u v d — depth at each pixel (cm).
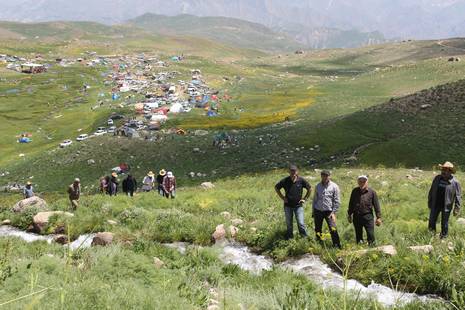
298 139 7619
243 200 2278
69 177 7438
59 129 13588
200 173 6738
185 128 11206
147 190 2783
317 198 1255
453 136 5569
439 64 17712
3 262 806
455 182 1284
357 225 1206
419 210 1753
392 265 991
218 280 976
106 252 1021
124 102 17375
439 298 879
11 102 17738
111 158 8094
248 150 7594
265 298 738
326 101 14312
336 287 935
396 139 6034
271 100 16212
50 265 848
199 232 1550
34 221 1778
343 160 5884
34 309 552
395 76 17550
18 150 11412
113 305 626
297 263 1202
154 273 927
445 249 1081
